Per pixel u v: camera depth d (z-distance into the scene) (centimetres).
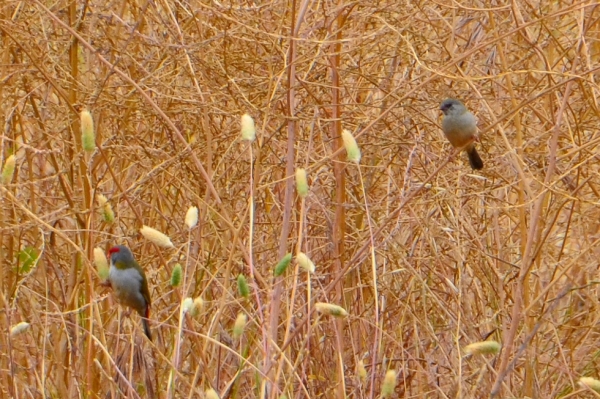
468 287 1110
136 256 1134
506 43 1192
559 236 1174
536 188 1132
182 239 1113
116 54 1174
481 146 1146
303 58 1005
